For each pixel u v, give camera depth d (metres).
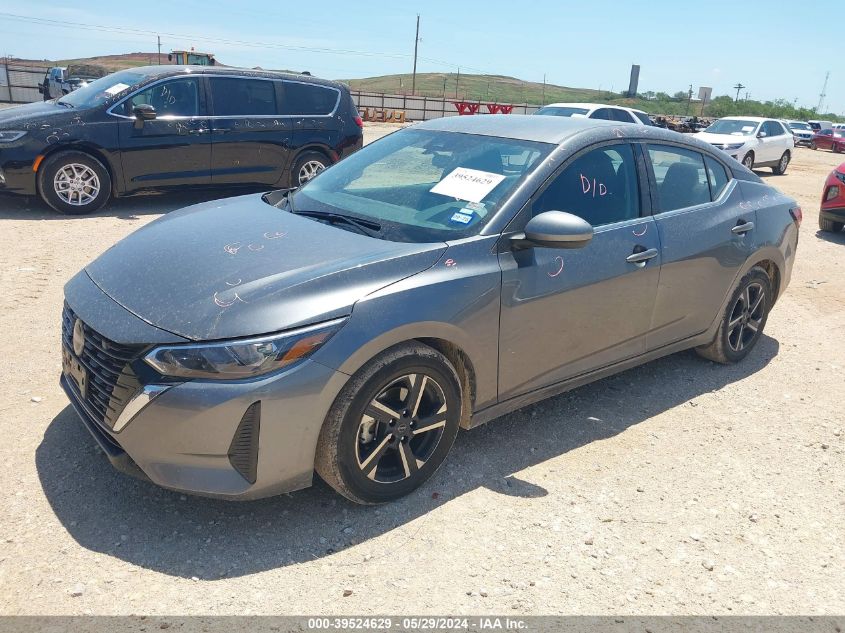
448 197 3.52
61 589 2.49
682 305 4.28
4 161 7.97
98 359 2.81
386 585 2.64
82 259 6.53
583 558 2.87
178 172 9.03
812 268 8.02
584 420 4.06
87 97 8.77
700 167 4.49
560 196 3.56
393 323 2.85
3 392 3.85
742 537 3.08
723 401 4.43
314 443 2.78
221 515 2.97
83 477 3.15
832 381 4.84
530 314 3.39
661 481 3.48
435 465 3.23
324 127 10.05
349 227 3.44
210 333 2.62
